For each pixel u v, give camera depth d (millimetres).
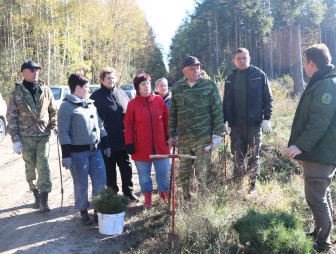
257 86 5480
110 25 38406
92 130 4945
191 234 4121
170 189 5059
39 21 26391
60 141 4762
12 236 4770
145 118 5301
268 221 3754
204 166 4973
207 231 4117
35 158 5617
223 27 46500
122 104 5805
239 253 3834
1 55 24094
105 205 4637
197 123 4906
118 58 42250
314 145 3598
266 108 5531
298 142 3633
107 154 5312
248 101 5500
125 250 4258
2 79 22188
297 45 21250
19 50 24719
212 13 45469
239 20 45312
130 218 5164
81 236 4691
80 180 4949
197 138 4930
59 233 4809
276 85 17875
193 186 4777
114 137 5648
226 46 47250
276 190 5469
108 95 5719
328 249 3848
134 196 5879
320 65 3711
